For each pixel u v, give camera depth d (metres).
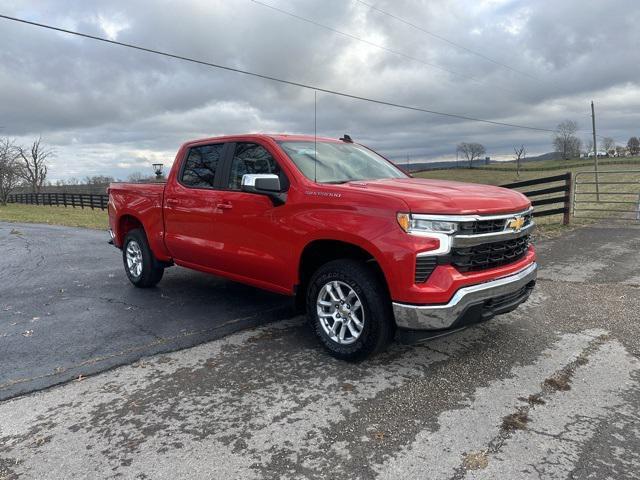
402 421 3.00
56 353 4.24
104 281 7.24
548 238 9.91
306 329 4.74
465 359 3.91
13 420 3.13
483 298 3.57
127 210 6.45
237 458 2.67
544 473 2.47
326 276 3.93
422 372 3.69
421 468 2.54
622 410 3.06
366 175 4.79
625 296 5.53
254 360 4.00
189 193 5.30
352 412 3.12
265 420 3.05
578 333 4.41
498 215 3.69
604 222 11.80
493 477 2.45
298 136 5.02
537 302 5.41
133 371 3.84
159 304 5.75
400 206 3.43
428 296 3.36
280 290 4.47
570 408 3.10
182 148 5.67
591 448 2.67
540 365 3.76
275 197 4.29
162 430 2.97
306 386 3.51
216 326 4.87
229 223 4.78
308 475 2.51
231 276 5.04
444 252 3.40
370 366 3.82
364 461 2.61
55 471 2.59
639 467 2.50
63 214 29.77
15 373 3.83
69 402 3.36
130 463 2.64
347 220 3.71
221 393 3.44
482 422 2.96
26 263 9.35
